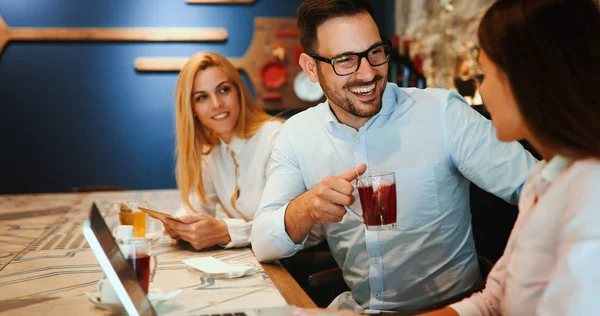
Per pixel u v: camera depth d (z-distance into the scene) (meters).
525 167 1.68
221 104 2.42
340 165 1.94
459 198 1.89
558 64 0.94
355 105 1.78
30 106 4.95
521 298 1.04
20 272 1.71
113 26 5.00
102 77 5.00
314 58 1.80
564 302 0.88
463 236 1.91
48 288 1.53
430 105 1.86
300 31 1.86
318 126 1.97
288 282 1.59
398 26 5.05
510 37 0.98
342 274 2.03
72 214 2.90
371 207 1.56
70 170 5.02
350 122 1.91
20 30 4.86
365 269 1.94
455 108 1.84
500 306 1.23
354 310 1.94
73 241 2.18
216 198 2.65
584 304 0.87
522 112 0.99
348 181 1.59
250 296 1.45
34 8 4.91
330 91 1.81
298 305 1.38
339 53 1.73
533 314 1.03
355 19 1.72
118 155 5.06
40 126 4.97
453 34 4.68
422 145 1.85
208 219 2.02
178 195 3.70
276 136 2.47
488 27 1.02
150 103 5.06
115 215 2.84
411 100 1.89
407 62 4.43
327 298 2.26
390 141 1.88
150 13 5.03
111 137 5.04
